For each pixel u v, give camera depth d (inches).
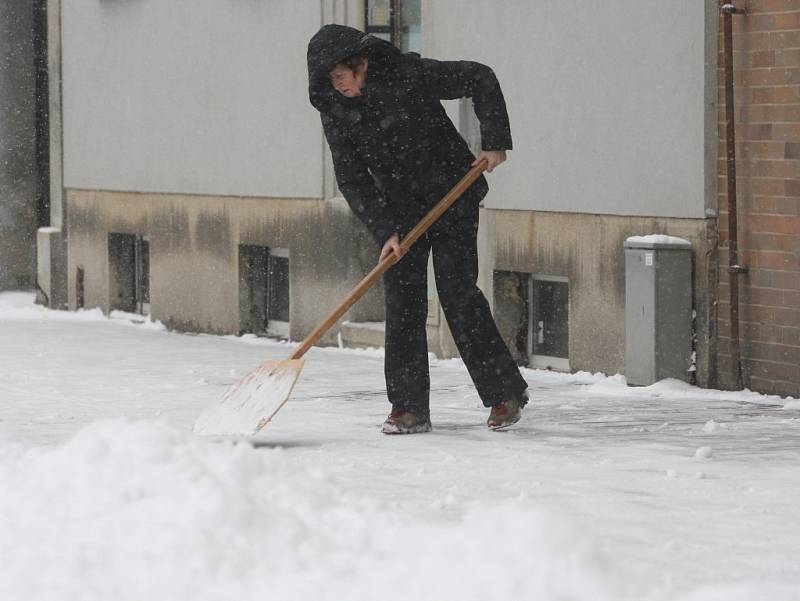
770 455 428.1
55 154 1194.0
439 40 791.7
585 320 707.4
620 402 588.1
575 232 711.7
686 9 650.8
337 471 387.9
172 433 311.0
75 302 1170.0
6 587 234.4
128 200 1095.0
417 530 256.4
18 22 1294.3
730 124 630.5
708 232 644.7
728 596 219.3
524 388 495.5
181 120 1026.1
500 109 471.8
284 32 917.8
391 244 465.7
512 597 213.5
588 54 700.7
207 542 249.4
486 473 385.7
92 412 569.0
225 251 989.2
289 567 239.6
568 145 713.6
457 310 485.7
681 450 439.8
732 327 630.5
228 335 989.2
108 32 1106.7
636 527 306.0
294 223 921.5
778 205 613.9
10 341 922.1
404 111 461.7
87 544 255.1
